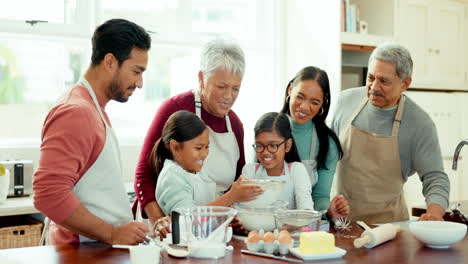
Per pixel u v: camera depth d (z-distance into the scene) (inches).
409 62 87.9
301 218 62.0
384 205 95.3
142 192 80.4
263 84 167.0
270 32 164.9
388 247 65.5
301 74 86.0
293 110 86.7
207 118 84.9
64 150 61.4
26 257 58.5
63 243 67.8
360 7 165.2
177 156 76.8
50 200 60.9
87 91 68.0
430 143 90.4
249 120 166.6
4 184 112.7
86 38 138.9
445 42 173.5
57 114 62.7
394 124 92.2
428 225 69.0
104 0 144.6
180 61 155.6
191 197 73.7
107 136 67.9
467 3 179.2
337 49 145.3
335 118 100.6
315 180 89.4
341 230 74.1
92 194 66.9
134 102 149.9
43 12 135.8
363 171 94.7
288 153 86.7
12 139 135.7
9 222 120.6
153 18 152.1
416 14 164.2
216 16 162.4
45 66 139.0
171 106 84.0
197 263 57.0
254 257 59.9
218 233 59.7
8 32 129.3
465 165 172.7
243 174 85.2
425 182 89.7
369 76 90.7
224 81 78.4
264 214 67.3
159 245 62.5
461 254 62.5
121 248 63.1
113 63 67.0
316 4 151.8
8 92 135.3
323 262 57.9
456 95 170.4
